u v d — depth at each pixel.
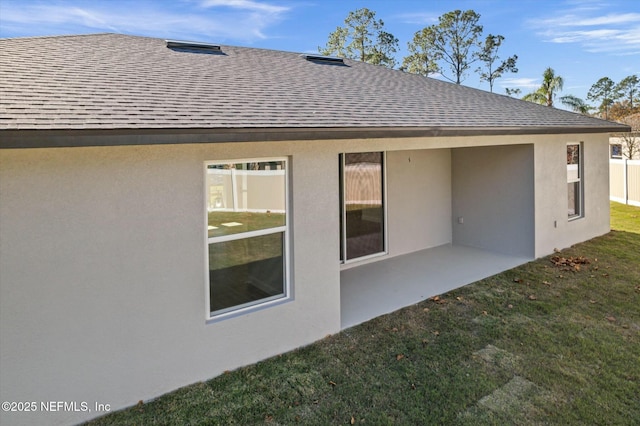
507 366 5.25
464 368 5.22
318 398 4.65
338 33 44.75
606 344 5.77
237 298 5.49
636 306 7.05
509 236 10.41
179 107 5.13
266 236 5.68
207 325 5.03
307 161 5.79
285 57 10.69
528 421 4.23
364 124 6.10
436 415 4.34
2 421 3.91
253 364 5.38
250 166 5.47
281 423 4.26
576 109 35.81
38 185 3.95
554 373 5.08
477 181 11.03
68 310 4.15
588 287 7.99
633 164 18.03
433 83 12.35
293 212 5.71
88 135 3.92
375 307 7.19
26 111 4.10
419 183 10.96
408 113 7.59
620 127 11.71
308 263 5.88
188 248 4.86
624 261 9.66
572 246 11.09
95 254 4.27
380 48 44.44
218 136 4.69
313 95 7.38
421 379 4.99
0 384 3.88
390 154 10.29
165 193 4.66
